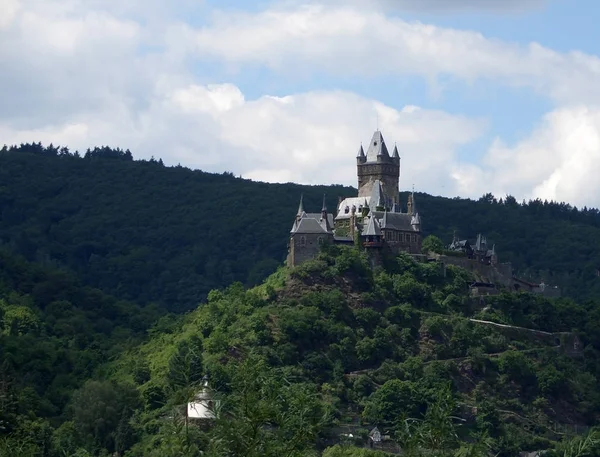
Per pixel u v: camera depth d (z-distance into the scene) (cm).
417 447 13988
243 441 13375
